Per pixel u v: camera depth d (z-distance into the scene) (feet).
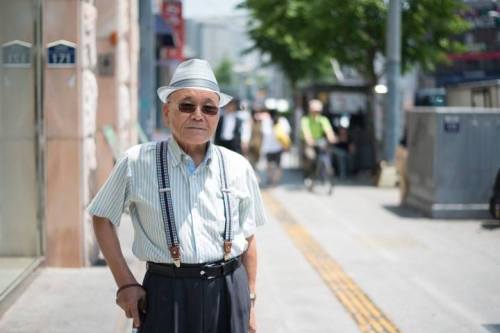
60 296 21.38
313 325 20.01
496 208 34.81
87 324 18.80
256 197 11.11
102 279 23.35
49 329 18.37
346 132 62.80
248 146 55.21
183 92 10.27
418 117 40.68
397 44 53.21
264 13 67.36
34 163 24.25
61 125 24.36
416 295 23.25
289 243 31.78
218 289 10.39
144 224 10.39
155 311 10.28
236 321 10.50
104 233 10.50
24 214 24.31
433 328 19.86
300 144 73.20
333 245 31.45
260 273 26.07
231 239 10.42
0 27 23.79
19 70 24.11
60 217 24.62
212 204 10.35
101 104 36.19
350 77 95.86
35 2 24.02
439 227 35.94
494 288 24.18
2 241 24.22
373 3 56.65
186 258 10.20
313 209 42.65
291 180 60.75
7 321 19.02
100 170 35.53
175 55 79.92
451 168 38.01
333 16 57.88
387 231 34.94
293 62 96.68
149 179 10.26
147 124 49.57
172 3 69.82
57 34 24.16
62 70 24.23
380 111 67.15
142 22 49.16
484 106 43.42
